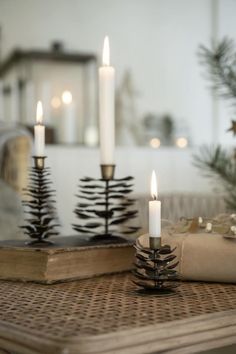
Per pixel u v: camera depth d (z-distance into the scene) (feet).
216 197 5.60
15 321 2.55
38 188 3.59
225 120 14.85
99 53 13.94
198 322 2.56
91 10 13.87
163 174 10.69
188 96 14.84
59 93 13.43
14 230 7.18
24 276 3.34
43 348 2.31
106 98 3.62
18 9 13.08
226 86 4.95
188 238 3.28
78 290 3.12
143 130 14.30
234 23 15.10
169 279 3.03
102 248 3.48
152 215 3.00
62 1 13.52
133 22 14.32
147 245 3.26
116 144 14.01
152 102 14.47
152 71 14.51
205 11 15.05
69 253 3.34
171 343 2.46
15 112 12.67
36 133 3.60
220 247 3.20
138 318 2.55
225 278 3.22
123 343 2.34
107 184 3.67
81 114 13.70
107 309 2.71
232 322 2.66
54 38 13.47
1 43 12.91
